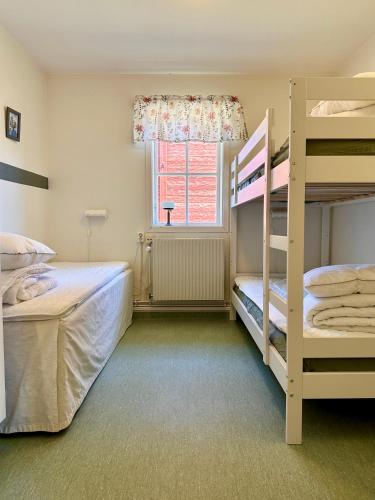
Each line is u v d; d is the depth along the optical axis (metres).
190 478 1.24
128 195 3.34
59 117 3.30
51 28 2.50
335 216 3.17
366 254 2.65
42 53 2.87
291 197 1.39
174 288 3.28
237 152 3.31
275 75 3.25
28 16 2.36
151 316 3.40
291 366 1.42
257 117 3.28
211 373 2.15
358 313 1.51
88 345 1.85
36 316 1.48
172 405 1.76
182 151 3.39
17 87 2.72
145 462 1.33
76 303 1.68
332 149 1.39
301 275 1.41
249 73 3.22
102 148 3.32
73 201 3.35
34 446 1.42
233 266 3.30
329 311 1.52
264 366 2.25
